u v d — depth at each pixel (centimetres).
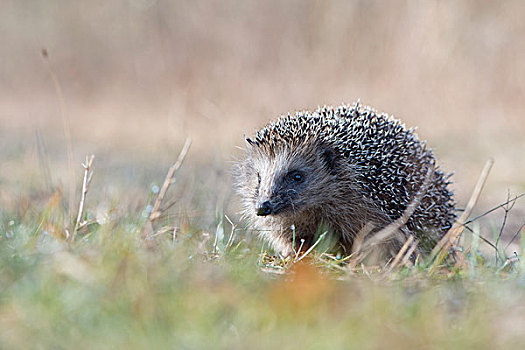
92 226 968
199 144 2280
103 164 1997
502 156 2139
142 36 3500
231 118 2538
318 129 1141
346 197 1081
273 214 1074
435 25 2570
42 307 581
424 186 1037
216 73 2908
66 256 678
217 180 1577
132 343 539
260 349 534
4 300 608
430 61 2561
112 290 612
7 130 2859
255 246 955
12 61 4112
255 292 636
